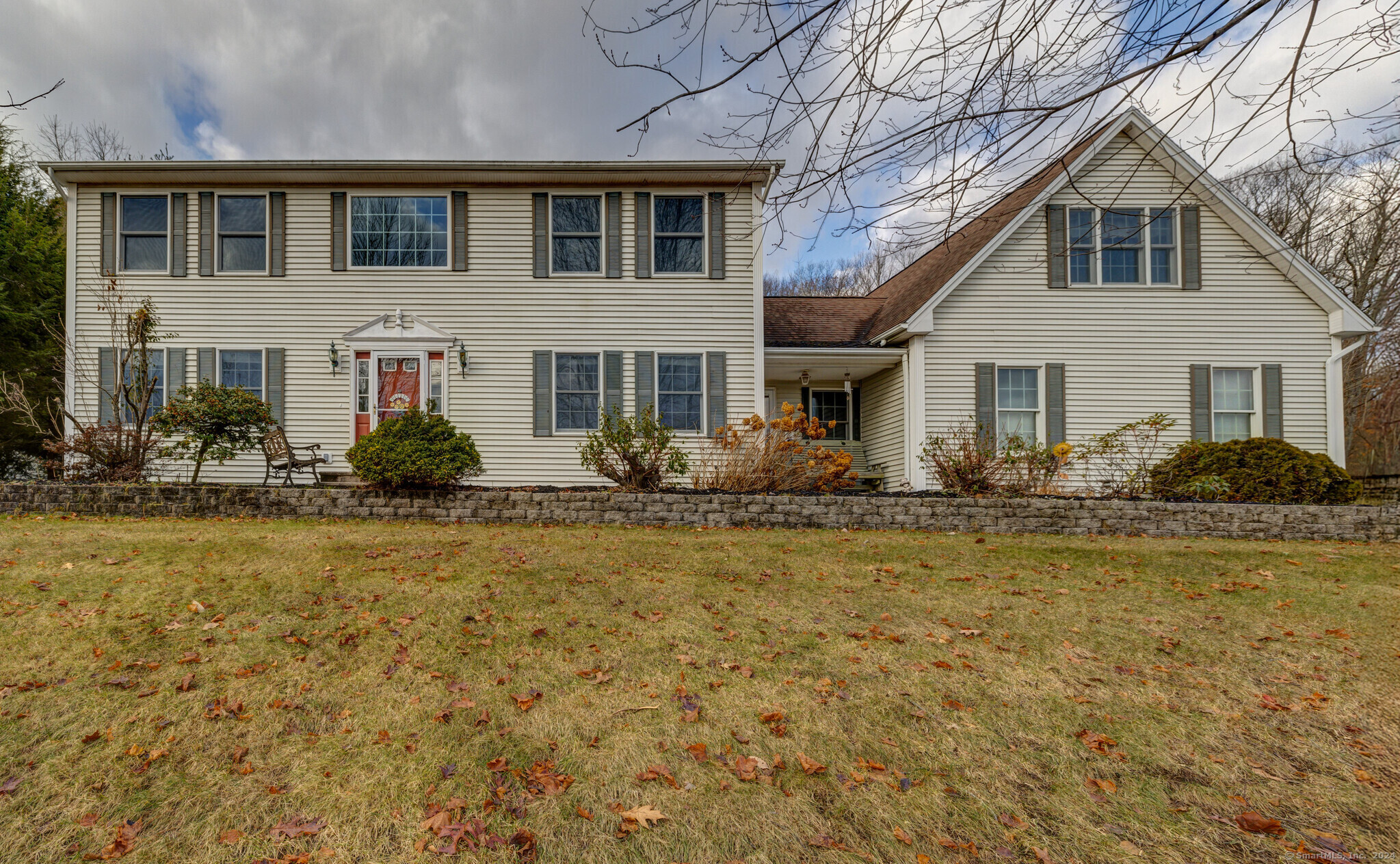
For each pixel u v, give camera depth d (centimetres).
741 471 1106
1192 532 991
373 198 1305
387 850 301
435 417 1058
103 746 362
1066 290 1338
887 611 598
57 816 312
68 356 1252
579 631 530
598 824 323
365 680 441
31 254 1745
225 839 303
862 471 1567
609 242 1318
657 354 1320
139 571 624
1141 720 432
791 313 1631
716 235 1325
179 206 1280
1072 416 1327
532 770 359
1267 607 632
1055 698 455
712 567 717
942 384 1330
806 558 770
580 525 981
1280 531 983
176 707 398
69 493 968
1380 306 1780
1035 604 628
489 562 699
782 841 317
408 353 1295
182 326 1273
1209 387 1323
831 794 352
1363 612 622
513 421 1301
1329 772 385
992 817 340
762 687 455
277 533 820
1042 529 995
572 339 1312
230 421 1081
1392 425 2419
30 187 1970
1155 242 1341
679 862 302
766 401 1591
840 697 446
